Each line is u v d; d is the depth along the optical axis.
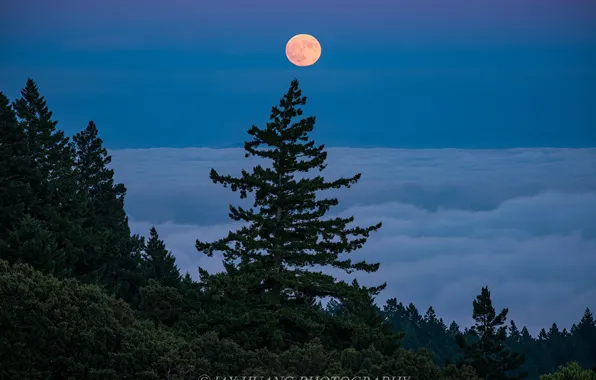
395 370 54.34
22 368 53.41
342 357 56.25
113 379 54.00
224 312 71.19
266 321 71.38
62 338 55.00
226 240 79.81
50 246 76.50
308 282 76.12
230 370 55.28
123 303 62.88
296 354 55.28
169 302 70.88
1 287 54.84
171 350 56.09
